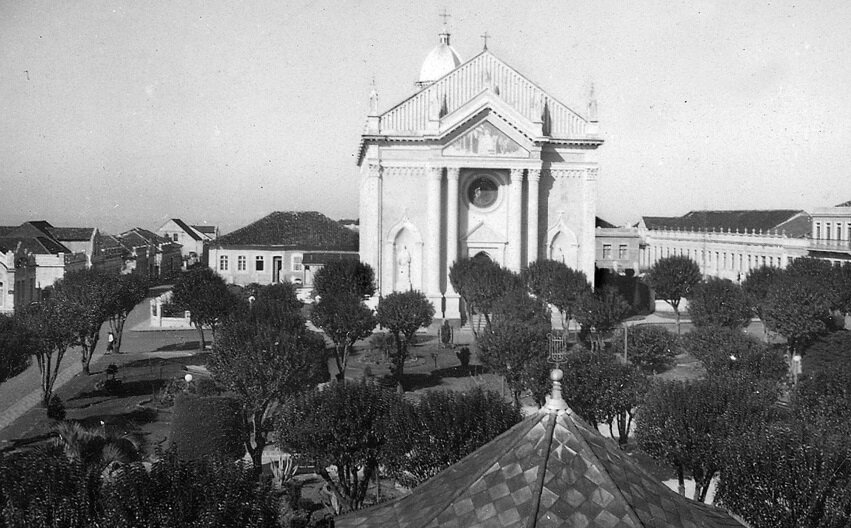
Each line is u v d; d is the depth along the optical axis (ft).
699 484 101.86
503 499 40.45
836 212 326.65
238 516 62.03
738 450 83.76
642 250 501.97
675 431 100.89
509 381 156.04
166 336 276.41
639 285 339.57
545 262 257.14
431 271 277.64
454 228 276.41
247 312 164.25
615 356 152.66
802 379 129.29
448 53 341.21
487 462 43.70
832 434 84.48
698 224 453.58
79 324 178.91
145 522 60.29
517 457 42.42
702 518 42.45
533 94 284.82
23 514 59.21
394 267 280.51
